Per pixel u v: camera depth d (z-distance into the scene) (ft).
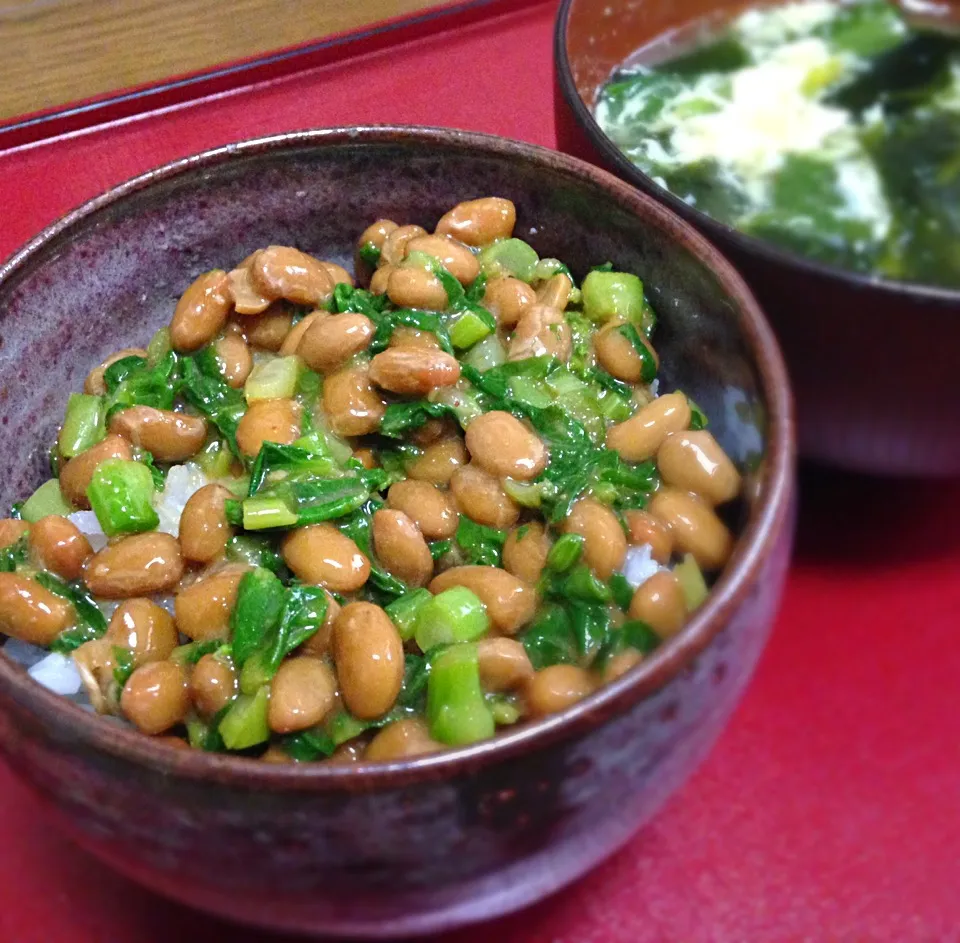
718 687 0.46
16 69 0.93
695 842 0.60
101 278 0.64
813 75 0.82
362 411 0.59
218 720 0.50
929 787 0.62
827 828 0.61
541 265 0.66
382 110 0.96
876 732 0.64
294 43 1.00
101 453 0.58
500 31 1.04
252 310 0.63
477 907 0.49
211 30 0.97
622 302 0.62
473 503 0.56
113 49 0.95
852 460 0.68
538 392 0.61
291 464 0.58
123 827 0.44
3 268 0.58
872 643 0.67
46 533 0.55
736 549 0.46
